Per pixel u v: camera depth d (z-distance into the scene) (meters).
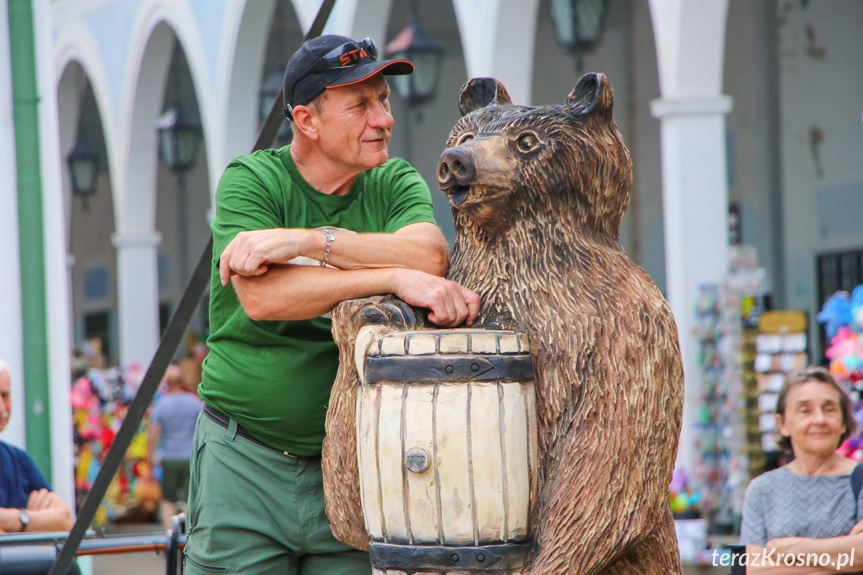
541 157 3.38
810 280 20.22
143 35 22.72
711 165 14.02
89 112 32.06
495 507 3.19
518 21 15.14
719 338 14.06
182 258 35.25
